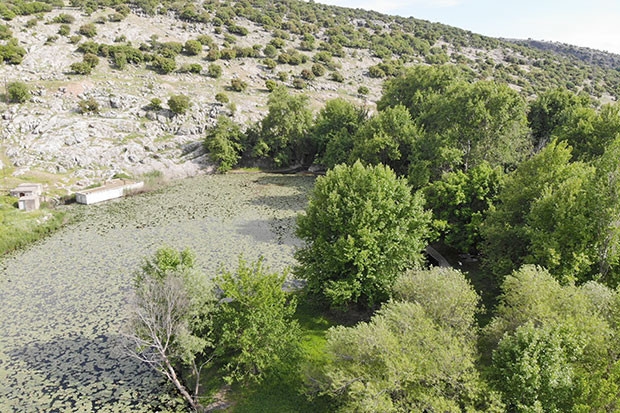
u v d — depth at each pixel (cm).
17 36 9125
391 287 2884
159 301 2247
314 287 3078
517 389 1797
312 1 17975
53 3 11138
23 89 7369
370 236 2875
